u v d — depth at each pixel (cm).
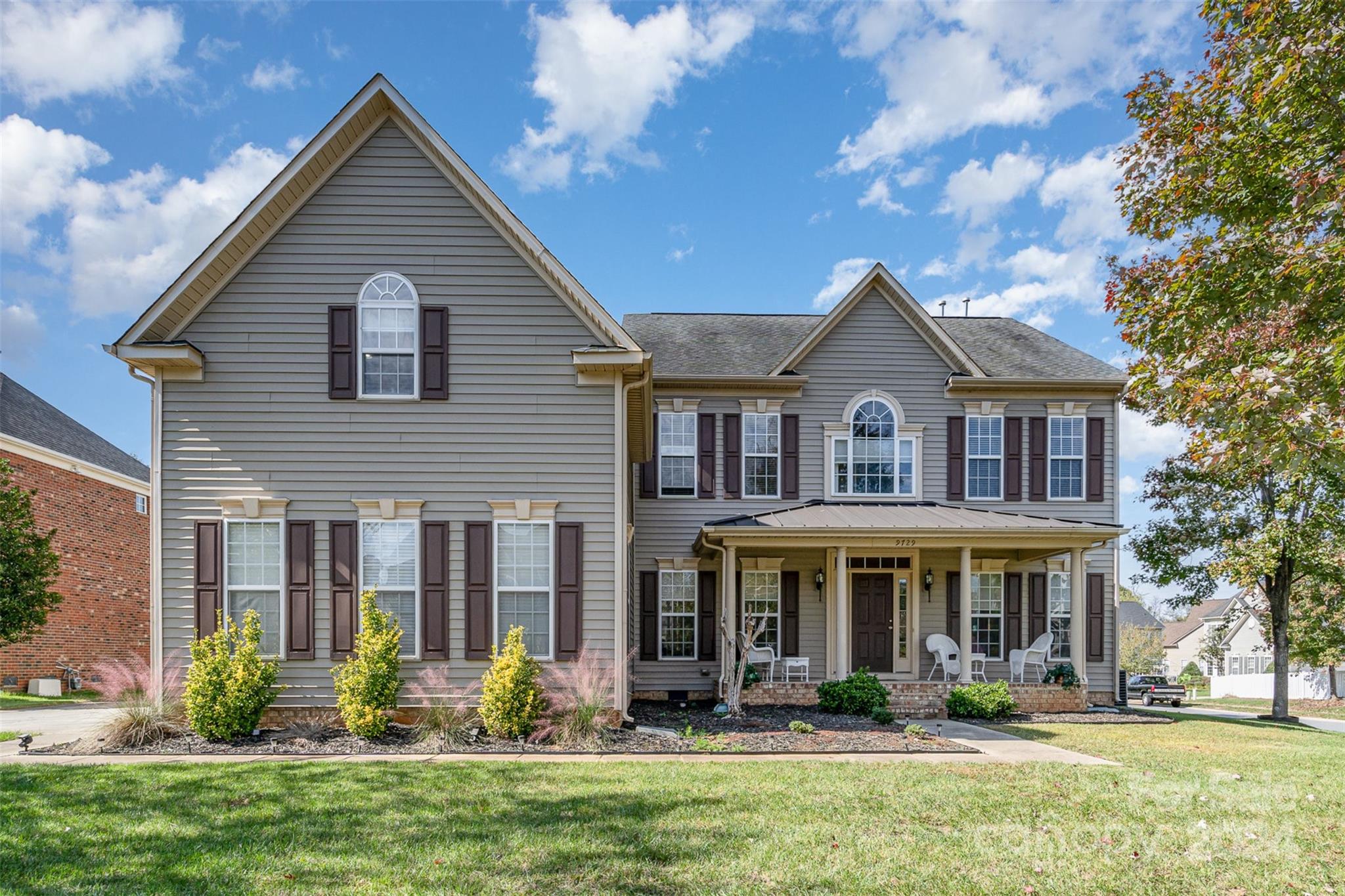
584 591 1163
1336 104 742
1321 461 723
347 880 516
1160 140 933
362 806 690
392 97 1155
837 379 1792
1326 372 627
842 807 697
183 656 1136
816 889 505
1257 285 775
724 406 1788
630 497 1616
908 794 746
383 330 1187
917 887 512
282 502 1158
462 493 1170
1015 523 1555
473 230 1193
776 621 1750
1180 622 6825
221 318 1173
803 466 1780
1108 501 1795
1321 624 2616
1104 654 1788
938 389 1798
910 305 1781
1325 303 699
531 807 687
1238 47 846
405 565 1166
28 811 673
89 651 2338
